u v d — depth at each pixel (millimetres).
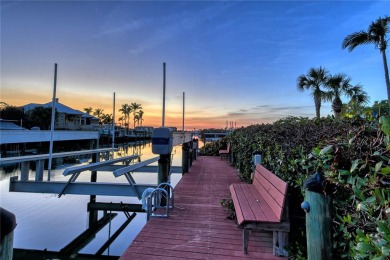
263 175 3561
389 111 1616
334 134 1963
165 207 4125
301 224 2697
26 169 6262
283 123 4875
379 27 11859
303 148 2410
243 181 6281
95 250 4520
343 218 1587
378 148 1376
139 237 3047
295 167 2578
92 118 48125
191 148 9078
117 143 42125
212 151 13938
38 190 5602
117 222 5805
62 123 36125
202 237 3055
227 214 3816
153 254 2650
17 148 23656
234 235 3117
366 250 1187
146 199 3920
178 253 2676
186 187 5668
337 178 1593
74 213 6102
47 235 4969
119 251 4496
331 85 13695
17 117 32000
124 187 5344
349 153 1562
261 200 3246
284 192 2482
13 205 6582
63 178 9984
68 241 4762
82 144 31812
